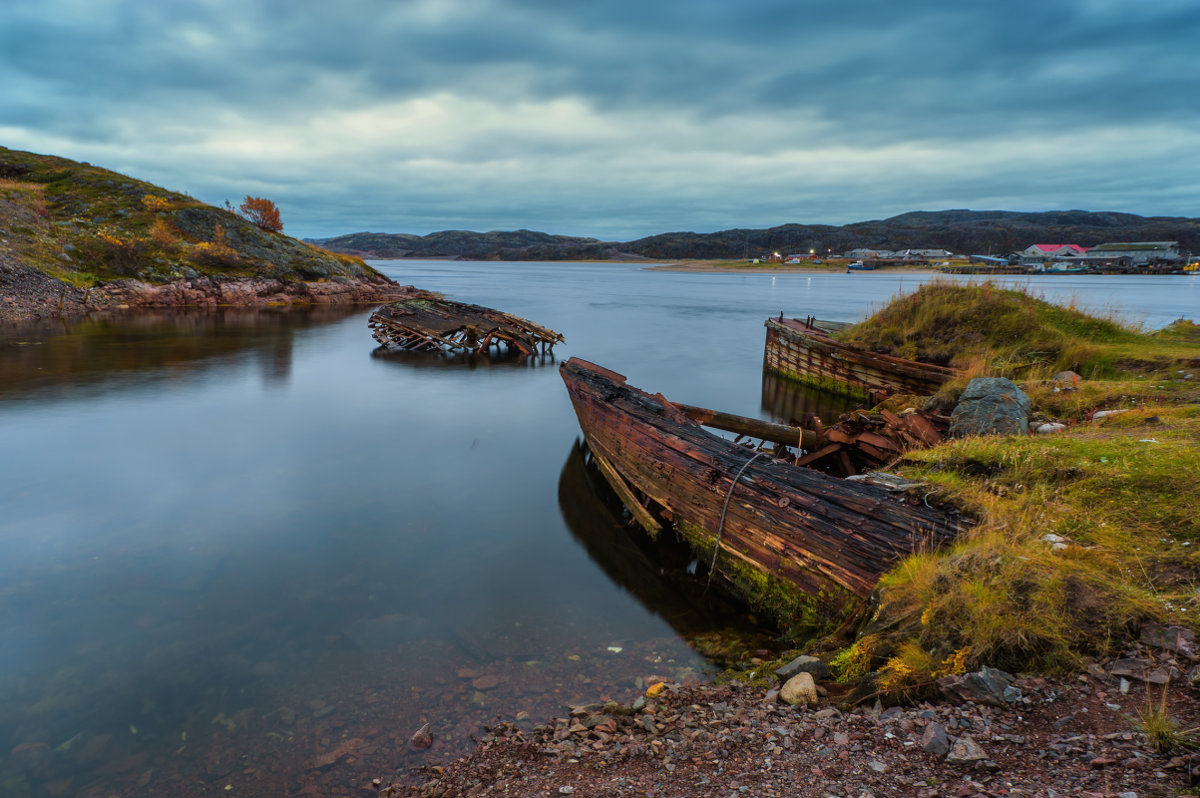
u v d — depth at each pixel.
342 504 10.72
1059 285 90.56
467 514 10.34
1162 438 6.85
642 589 7.71
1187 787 2.57
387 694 5.49
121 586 7.65
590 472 12.80
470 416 17.75
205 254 50.84
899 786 3.16
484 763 4.44
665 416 10.18
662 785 3.70
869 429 10.39
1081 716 3.29
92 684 5.68
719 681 5.52
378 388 21.77
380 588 7.67
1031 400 10.89
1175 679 3.32
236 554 8.63
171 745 4.86
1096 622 3.85
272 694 5.52
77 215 51.59
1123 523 4.98
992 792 2.91
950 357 16.88
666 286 106.69
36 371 22.17
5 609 7.07
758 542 7.04
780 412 18.84
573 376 13.73
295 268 56.94
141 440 14.56
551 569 8.28
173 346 28.81
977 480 6.57
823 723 4.04
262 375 23.30
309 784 4.38
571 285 107.25
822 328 24.30
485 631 6.63
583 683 5.62
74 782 4.47
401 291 66.50
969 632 4.08
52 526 9.56
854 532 6.04
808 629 6.28
